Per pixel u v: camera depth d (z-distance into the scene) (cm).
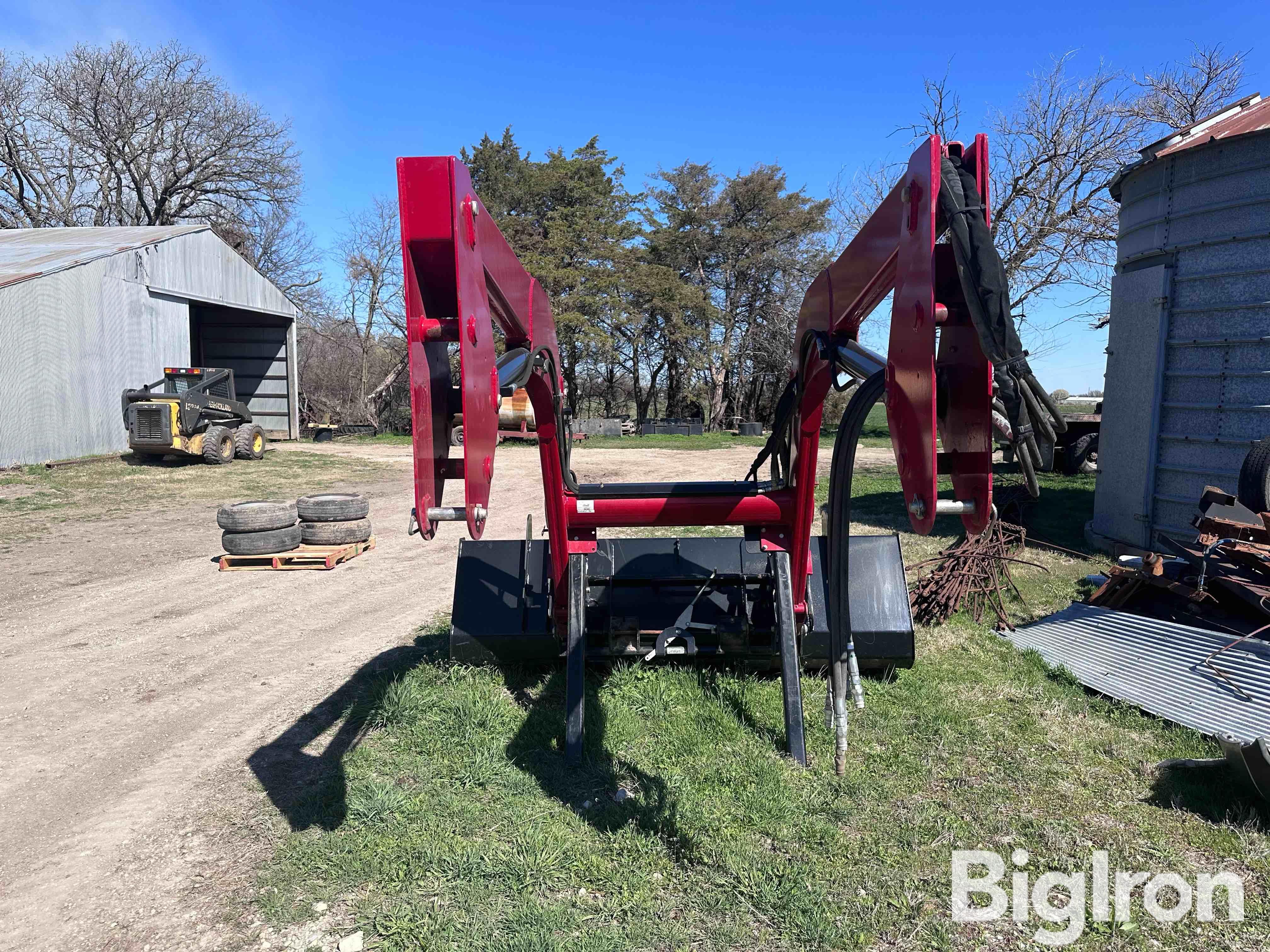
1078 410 2264
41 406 1532
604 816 304
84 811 326
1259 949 234
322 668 494
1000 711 400
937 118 1659
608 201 3803
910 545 826
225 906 261
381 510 1188
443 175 202
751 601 420
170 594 687
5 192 3475
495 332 342
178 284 1978
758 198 3659
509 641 429
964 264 195
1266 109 666
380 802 313
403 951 235
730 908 253
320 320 4066
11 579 739
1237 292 656
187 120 3497
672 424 3484
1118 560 716
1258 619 425
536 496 1315
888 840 289
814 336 319
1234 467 666
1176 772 334
